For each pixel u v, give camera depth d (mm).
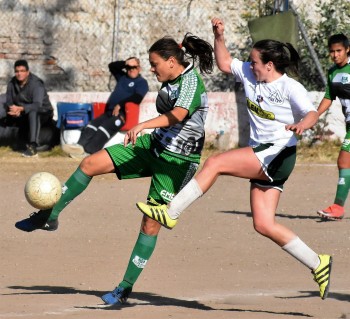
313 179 30219
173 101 14109
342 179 22844
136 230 22031
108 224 22750
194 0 41312
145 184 29406
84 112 34438
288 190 28094
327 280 13641
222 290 15711
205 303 14398
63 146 34156
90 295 15148
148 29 41500
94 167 14516
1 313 13172
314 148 35656
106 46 41406
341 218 23000
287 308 13953
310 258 13609
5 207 25031
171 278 16969
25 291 15516
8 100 34438
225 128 36094
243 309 13812
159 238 21141
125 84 34531
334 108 36062
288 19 34625
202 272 17547
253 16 39438
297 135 13469
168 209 13203
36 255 19203
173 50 13984
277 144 13406
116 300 14211
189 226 22594
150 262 18547
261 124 13547
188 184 13234
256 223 13672
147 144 14414
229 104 36031
